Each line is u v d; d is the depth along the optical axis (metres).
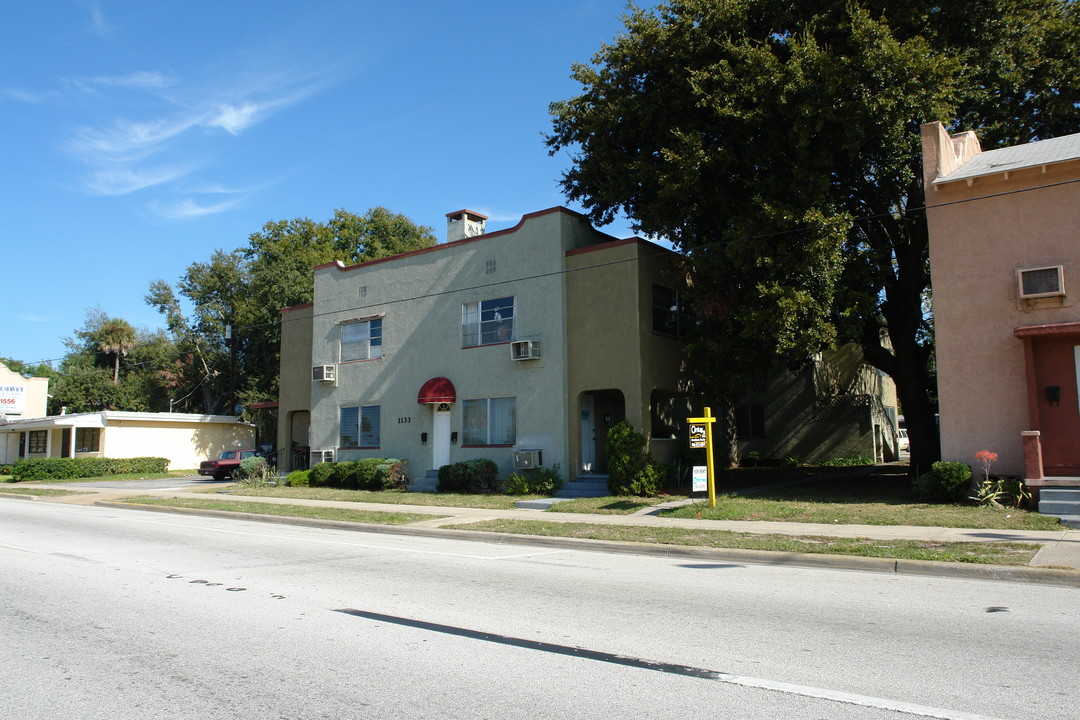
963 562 9.76
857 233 20.30
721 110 16.31
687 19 17.53
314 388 27.17
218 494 24.47
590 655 6.06
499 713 4.76
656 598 8.31
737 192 18.19
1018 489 14.02
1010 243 14.98
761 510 15.16
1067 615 7.29
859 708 4.76
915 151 18.78
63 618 7.49
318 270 27.66
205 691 5.26
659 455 20.94
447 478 21.88
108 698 5.13
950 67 15.82
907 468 26.17
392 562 11.20
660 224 18.91
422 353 24.05
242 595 8.62
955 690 5.08
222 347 53.16
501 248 22.42
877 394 32.53
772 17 17.50
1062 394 14.23
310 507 19.53
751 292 17.25
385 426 24.89
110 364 68.69
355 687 5.32
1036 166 14.57
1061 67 18.69
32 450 44.53
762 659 5.88
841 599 8.17
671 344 21.25
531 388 21.28
